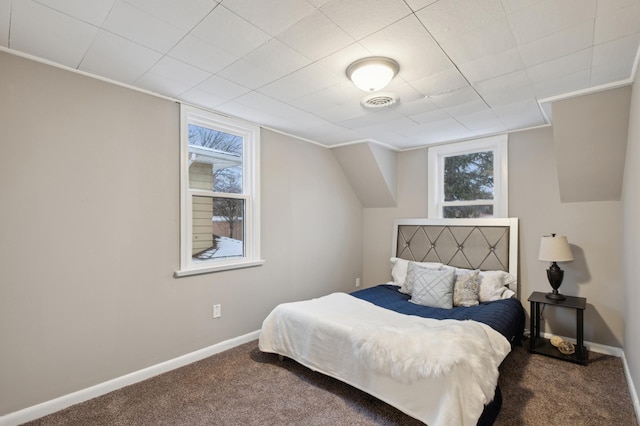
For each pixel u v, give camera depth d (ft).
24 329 6.40
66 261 6.90
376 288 12.04
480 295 10.41
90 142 7.21
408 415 6.16
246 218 10.69
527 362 8.99
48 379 6.68
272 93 8.05
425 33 5.38
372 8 4.74
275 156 11.46
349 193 14.75
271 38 5.59
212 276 9.55
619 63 6.41
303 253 12.55
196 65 6.65
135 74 7.13
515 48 5.85
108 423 6.41
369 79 6.53
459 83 7.34
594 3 4.61
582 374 8.30
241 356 9.40
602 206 9.75
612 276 9.58
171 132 8.59
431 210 13.30
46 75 6.60
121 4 4.72
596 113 8.03
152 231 8.24
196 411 6.79
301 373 8.37
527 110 9.14
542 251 9.72
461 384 5.55
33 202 6.48
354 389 7.58
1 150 6.13
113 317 7.57
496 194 11.83
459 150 12.66
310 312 8.42
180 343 8.80
